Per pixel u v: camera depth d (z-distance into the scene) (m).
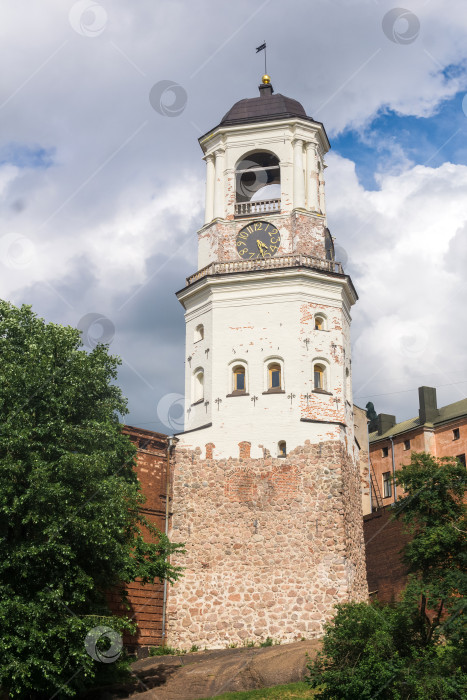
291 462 45.16
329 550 43.09
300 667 36.16
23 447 33.97
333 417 46.53
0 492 32.53
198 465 46.53
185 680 37.06
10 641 31.23
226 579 43.91
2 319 39.72
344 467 45.22
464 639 30.41
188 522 45.59
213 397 47.50
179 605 44.19
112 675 37.44
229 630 42.94
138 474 46.03
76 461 33.81
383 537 56.00
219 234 50.88
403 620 31.52
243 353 47.88
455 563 34.84
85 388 37.50
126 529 38.12
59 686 32.16
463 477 36.88
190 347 50.28
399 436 71.62
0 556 32.88
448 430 68.44
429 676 28.97
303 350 47.25
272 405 46.41
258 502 44.91
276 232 50.34
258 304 48.59
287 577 43.09
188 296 51.09
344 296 50.41
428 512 36.78
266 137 52.41
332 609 41.88
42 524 33.53
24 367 35.38
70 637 32.53
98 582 36.69
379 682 28.78
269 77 56.19
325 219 51.31
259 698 34.16
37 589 33.25
